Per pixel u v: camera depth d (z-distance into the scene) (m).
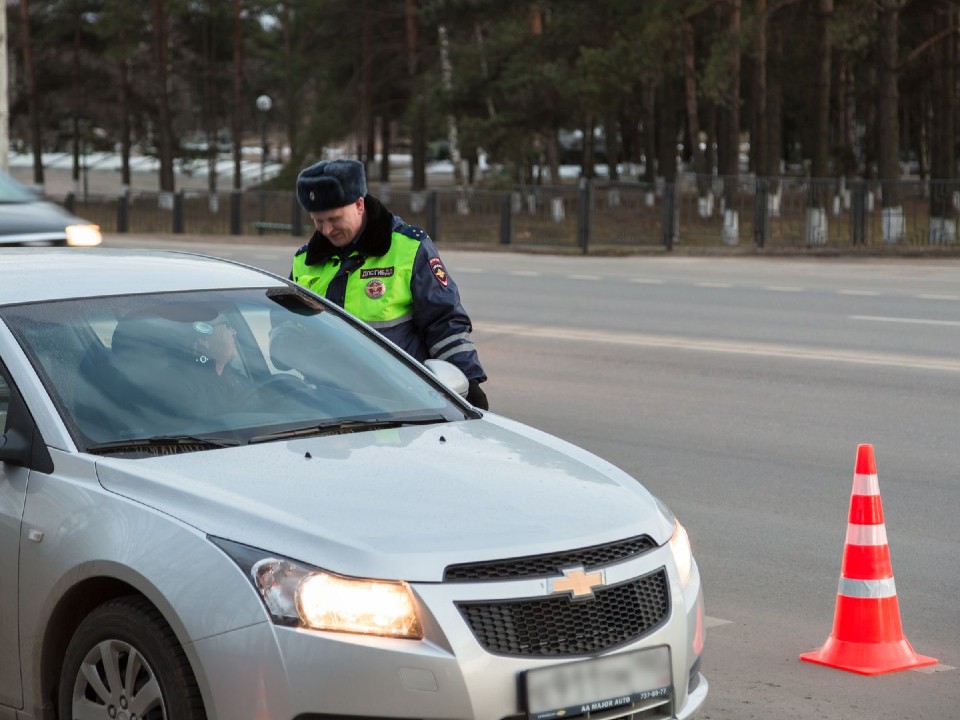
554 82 126.06
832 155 164.25
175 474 12.34
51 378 13.52
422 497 12.15
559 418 33.19
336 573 11.17
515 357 43.44
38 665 12.66
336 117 162.25
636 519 12.49
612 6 125.00
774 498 25.23
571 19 130.25
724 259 88.31
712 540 22.48
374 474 12.56
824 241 89.88
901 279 68.69
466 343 17.45
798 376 38.50
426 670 10.99
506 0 134.00
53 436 12.98
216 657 11.16
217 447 13.17
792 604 19.20
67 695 12.40
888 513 24.00
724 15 131.88
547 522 12.00
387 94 182.50
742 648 17.41
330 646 11.01
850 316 52.16
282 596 11.16
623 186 95.75
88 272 15.48
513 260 88.38
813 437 30.55
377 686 10.98
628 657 11.80
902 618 18.53
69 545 12.22
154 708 11.73
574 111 130.75
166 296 15.30
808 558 21.44
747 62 154.38
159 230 130.88
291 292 16.23
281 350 15.13
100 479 12.49
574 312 55.50
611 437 30.89
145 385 13.85
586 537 11.94
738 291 62.91
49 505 12.60
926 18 134.38
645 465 28.05
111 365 13.93
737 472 27.34
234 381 14.37
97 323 14.43
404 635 11.11
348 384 14.93
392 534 11.49
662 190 94.19
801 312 53.78
